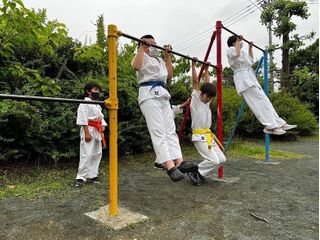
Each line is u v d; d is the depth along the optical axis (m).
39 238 2.73
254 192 4.18
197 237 2.74
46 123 5.25
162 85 3.45
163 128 3.31
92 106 4.51
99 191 4.14
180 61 7.66
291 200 3.83
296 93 17.38
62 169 5.38
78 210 3.39
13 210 3.39
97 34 7.76
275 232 2.87
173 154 3.40
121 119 6.52
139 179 4.90
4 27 4.79
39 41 5.27
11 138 5.16
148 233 2.82
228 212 3.38
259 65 6.21
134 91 6.52
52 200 3.74
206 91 4.47
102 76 6.68
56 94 5.54
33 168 5.31
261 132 11.00
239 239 2.71
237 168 5.87
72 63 7.26
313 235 2.81
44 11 6.23
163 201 3.76
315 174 5.36
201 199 3.85
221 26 4.79
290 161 6.73
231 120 8.85
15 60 5.95
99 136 4.54
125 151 6.67
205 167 4.55
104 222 3.02
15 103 4.97
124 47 7.23
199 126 4.62
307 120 11.83
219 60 4.88
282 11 14.06
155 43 3.55
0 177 4.68
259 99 5.00
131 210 3.42
